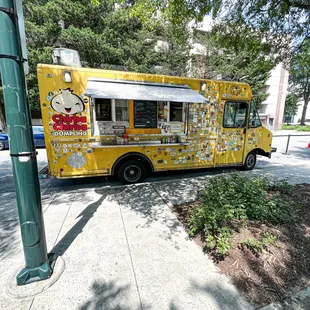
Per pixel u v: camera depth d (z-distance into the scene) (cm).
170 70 1416
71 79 388
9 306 170
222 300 177
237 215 275
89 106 411
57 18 1082
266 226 270
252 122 582
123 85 404
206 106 509
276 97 2486
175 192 427
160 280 198
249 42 479
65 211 342
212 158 548
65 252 236
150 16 416
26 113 170
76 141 416
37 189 185
